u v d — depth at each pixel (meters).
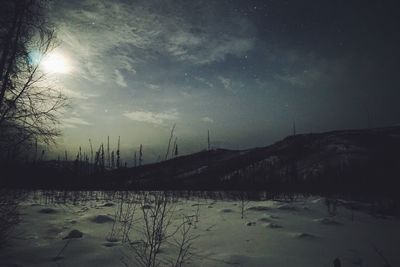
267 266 4.57
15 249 4.93
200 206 11.48
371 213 10.83
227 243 5.86
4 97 6.12
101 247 5.21
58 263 4.43
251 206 10.91
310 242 6.06
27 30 6.83
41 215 8.11
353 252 5.62
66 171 18.81
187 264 4.57
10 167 5.85
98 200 14.09
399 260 5.33
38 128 6.25
